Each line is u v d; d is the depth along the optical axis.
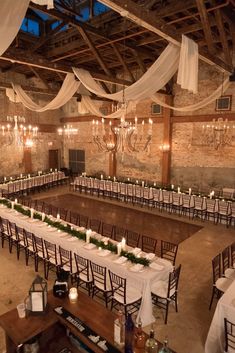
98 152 16.39
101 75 9.07
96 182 13.82
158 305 5.18
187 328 4.66
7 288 5.76
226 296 4.06
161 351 2.85
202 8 5.89
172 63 6.20
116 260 5.16
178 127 12.76
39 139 17.08
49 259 5.97
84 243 5.91
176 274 4.91
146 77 6.73
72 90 9.11
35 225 6.91
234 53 10.47
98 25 7.96
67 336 3.60
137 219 10.48
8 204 8.52
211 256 7.36
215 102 11.48
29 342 3.24
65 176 17.08
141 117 14.05
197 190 12.48
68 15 6.74
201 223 10.09
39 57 7.38
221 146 11.52
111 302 4.95
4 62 11.59
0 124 14.79
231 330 3.70
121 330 3.05
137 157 14.44
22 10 3.43
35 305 3.48
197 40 8.98
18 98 11.63
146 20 4.70
